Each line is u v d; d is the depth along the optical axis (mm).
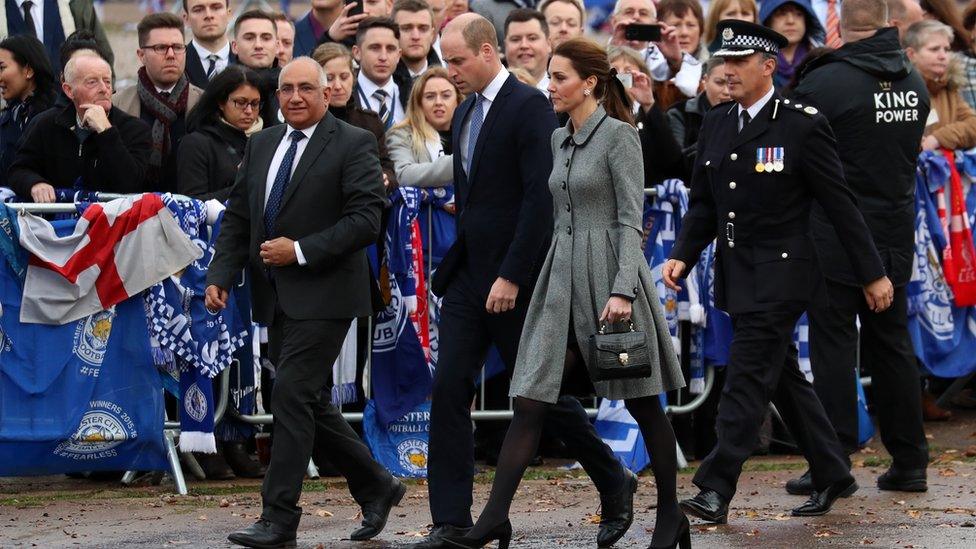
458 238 23109
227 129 30250
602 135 21797
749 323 24797
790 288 24672
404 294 30312
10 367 28062
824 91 28891
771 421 33062
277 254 22922
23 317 28141
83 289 28312
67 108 30000
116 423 28531
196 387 28766
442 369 22766
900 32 36000
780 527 24562
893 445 28578
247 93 30109
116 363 28578
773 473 30797
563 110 21891
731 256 25188
